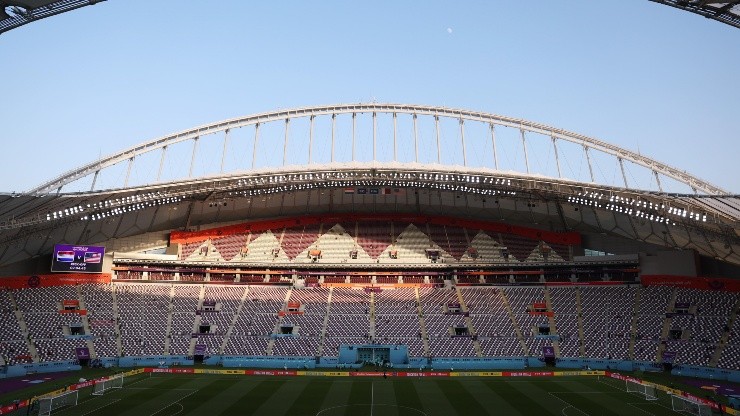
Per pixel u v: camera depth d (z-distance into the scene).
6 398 47.69
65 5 24.53
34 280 79.06
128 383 55.94
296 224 100.50
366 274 92.19
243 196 94.12
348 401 47.12
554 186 77.56
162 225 92.88
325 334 76.56
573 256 91.88
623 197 71.75
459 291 88.25
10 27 25.14
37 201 63.72
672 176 78.31
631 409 44.06
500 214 96.62
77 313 76.38
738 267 80.75
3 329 69.69
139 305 80.94
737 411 42.41
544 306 82.06
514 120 85.38
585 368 68.06
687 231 76.00
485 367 68.88
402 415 41.78
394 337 75.56
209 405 44.81
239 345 74.00
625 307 79.12
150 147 79.88
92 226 83.62
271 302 84.88
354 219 101.12
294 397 48.88
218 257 91.94
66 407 43.50
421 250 94.31
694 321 73.31
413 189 96.56
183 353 72.31
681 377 62.78
